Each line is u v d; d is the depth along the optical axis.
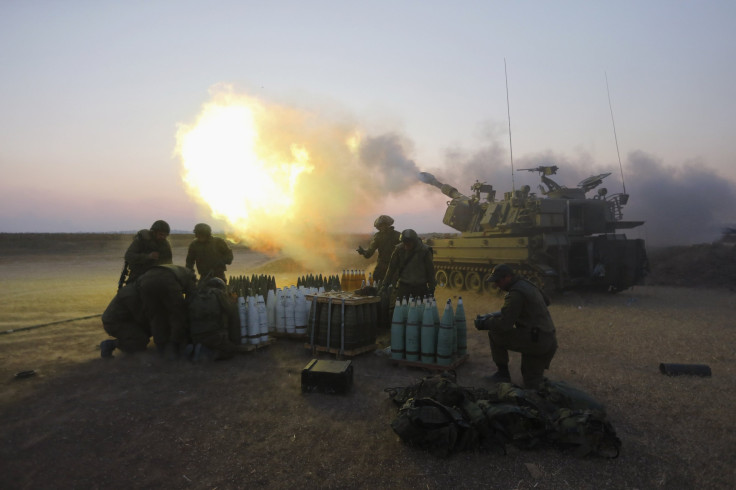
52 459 3.69
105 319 6.77
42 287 15.24
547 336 5.13
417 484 3.34
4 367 6.10
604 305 12.52
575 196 15.64
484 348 7.54
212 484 3.34
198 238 8.78
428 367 6.06
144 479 3.40
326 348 6.77
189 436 4.12
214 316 6.56
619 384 5.57
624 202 15.75
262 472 3.51
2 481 3.35
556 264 13.48
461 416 3.93
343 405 4.87
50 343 7.48
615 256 14.55
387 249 10.16
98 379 5.66
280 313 7.76
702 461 3.69
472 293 15.25
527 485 3.32
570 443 3.78
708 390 5.34
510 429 3.94
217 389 5.35
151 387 5.40
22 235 41.16
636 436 4.15
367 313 6.96
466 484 3.34
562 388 4.48
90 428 4.26
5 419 4.45
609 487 3.30
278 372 6.04
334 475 3.46
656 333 8.69
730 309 11.73
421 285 7.73
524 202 14.61
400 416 3.97
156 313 6.69
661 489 3.29
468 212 17.61
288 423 4.41
